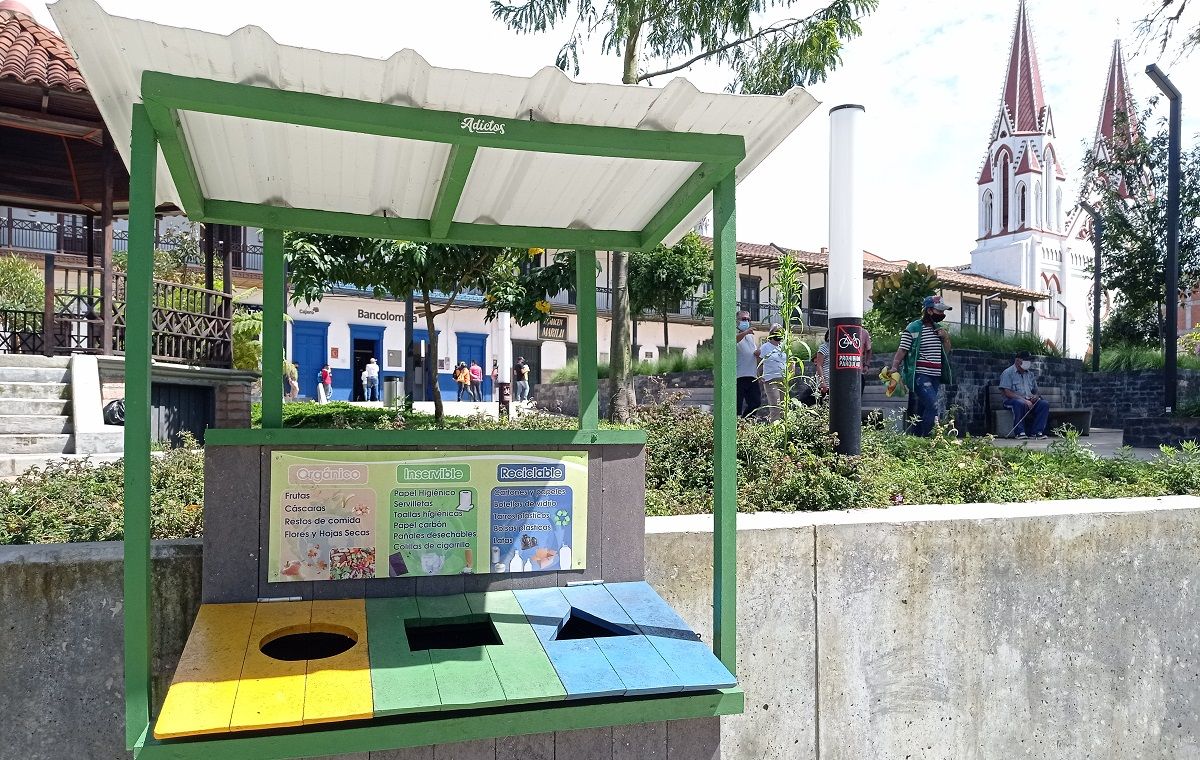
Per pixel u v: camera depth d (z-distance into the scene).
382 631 2.54
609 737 2.47
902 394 13.31
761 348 10.45
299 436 2.80
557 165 2.85
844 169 5.93
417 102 2.31
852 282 5.95
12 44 9.98
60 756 2.85
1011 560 3.96
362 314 33.19
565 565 3.04
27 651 2.82
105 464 5.08
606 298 37.28
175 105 2.14
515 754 2.40
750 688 3.57
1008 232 50.22
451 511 2.93
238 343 19.00
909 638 3.79
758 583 3.58
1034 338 19.30
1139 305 25.28
